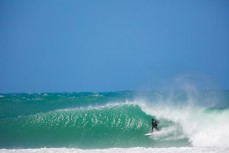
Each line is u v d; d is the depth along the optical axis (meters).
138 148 48.25
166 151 45.19
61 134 65.19
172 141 56.06
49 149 49.19
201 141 53.66
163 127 65.38
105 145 56.28
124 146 55.03
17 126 71.69
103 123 70.81
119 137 61.12
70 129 68.19
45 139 62.31
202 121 60.78
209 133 55.06
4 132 67.88
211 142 52.44
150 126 67.50
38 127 70.31
